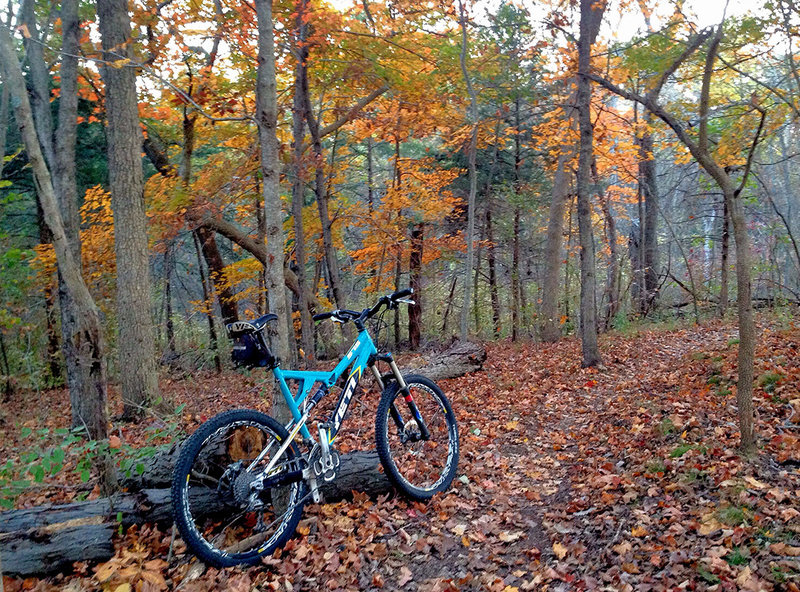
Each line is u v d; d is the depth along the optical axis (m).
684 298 17.84
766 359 6.70
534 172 18.00
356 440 6.01
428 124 12.21
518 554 3.55
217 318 17.39
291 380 3.86
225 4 8.45
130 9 8.32
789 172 22.75
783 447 4.20
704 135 4.24
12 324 11.10
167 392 12.05
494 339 17.58
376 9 10.12
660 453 4.67
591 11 9.51
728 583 2.74
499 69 11.35
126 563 3.20
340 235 14.48
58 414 10.52
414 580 3.26
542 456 5.57
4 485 3.39
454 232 17.61
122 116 8.43
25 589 3.06
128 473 3.91
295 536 3.60
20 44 8.52
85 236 11.50
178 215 10.30
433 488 4.21
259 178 11.08
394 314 18.09
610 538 3.51
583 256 9.56
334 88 11.73
